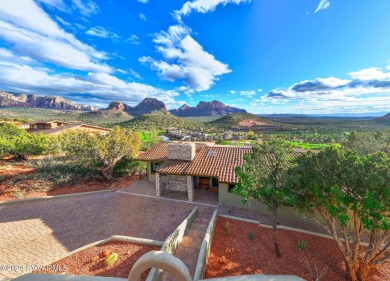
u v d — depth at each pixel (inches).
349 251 332.2
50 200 615.2
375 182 250.1
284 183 336.5
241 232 459.8
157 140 1745.8
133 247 374.3
